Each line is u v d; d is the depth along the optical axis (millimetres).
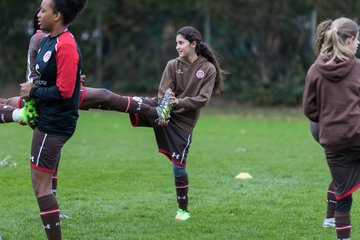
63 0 10031
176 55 58312
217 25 56625
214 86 13617
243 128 37906
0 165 21188
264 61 56500
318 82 10133
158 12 58531
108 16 57531
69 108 10266
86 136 31922
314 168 21078
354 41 10195
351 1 53219
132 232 12539
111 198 15984
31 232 12516
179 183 13453
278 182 18344
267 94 55125
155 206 15000
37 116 10266
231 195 16328
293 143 29156
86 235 12320
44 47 10250
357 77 9977
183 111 13117
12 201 15523
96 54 59719
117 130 35594
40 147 10234
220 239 11984
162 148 13359
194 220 13547
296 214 14070
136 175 19547
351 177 10227
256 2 54062
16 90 58938
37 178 10344
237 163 22297
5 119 11031
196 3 54594
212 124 40750
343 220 10352
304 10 53750
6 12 58906
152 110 12805
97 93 12445
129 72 59500
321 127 10273
